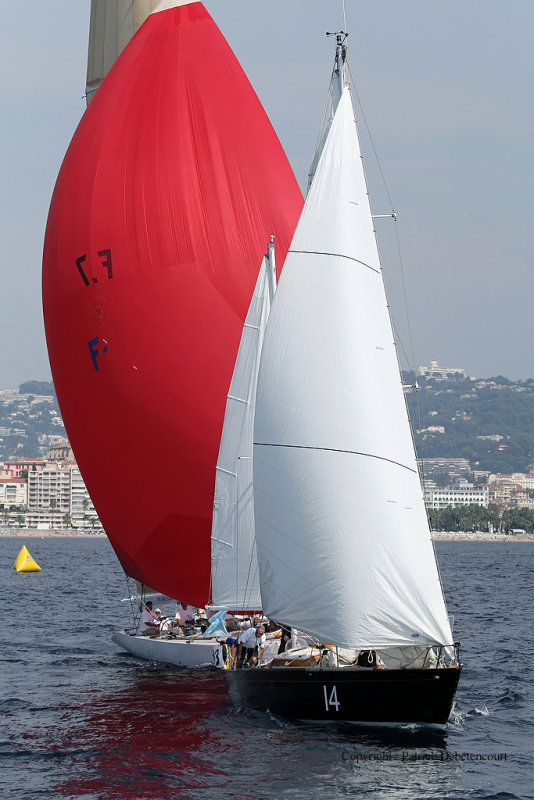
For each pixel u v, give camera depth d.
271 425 81.56
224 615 109.31
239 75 123.19
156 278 116.00
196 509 114.00
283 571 80.44
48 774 72.62
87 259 118.12
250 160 120.19
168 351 114.44
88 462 120.06
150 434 114.81
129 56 123.69
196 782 69.56
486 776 70.81
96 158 120.12
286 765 72.25
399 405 80.31
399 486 77.69
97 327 117.31
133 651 122.62
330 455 78.88
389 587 76.38
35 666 123.12
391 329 82.31
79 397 119.50
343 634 77.25
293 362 81.31
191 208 117.75
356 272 81.50
